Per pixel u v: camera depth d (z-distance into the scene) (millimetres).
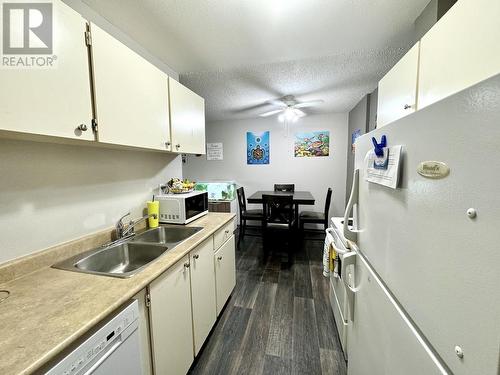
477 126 412
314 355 1548
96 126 1071
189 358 1373
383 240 834
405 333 664
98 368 738
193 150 2033
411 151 640
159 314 1085
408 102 1318
